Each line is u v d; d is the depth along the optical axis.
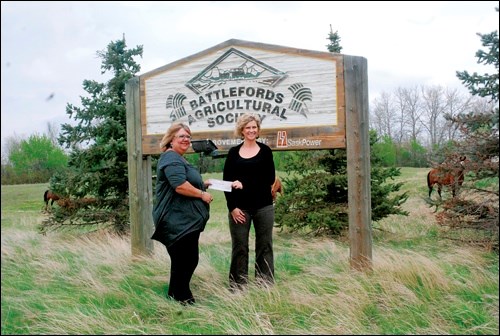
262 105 6.27
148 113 6.93
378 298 4.69
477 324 4.12
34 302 4.86
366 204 5.74
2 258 6.87
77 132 10.05
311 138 6.02
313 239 8.88
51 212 9.98
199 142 6.10
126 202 9.84
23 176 28.33
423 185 16.89
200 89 6.61
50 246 8.16
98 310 4.63
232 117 6.45
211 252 7.67
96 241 8.77
